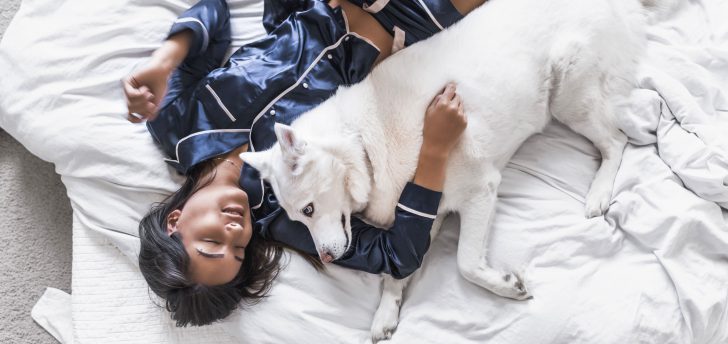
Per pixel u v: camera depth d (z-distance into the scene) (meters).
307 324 1.73
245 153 1.58
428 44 1.71
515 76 1.67
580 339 1.58
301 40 1.80
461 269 1.68
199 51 1.96
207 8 1.97
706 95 1.81
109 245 1.94
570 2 1.72
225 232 1.62
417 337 1.69
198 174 1.76
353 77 1.80
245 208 1.69
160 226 1.70
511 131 1.72
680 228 1.63
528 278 1.69
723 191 1.66
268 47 1.86
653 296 1.60
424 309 1.72
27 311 2.22
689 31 1.93
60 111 1.97
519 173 1.84
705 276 1.62
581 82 1.73
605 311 1.59
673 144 1.74
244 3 2.14
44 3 2.11
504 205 1.80
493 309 1.66
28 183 2.36
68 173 1.98
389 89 1.66
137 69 1.90
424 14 1.75
